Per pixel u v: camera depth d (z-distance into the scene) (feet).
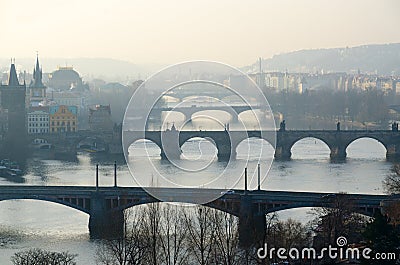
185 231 633.61
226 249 603.67
